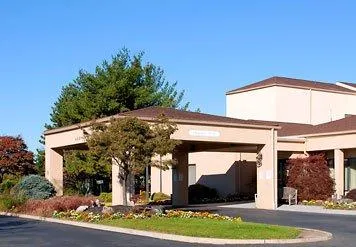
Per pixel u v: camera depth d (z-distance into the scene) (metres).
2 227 20.69
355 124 34.00
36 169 47.47
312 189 33.22
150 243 15.77
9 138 45.50
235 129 29.64
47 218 23.61
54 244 15.54
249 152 38.38
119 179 25.41
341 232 18.48
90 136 23.31
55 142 30.92
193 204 34.72
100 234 18.14
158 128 22.98
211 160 41.53
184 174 33.66
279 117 42.78
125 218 21.17
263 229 17.55
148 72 49.53
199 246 15.16
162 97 50.47
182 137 27.47
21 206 26.58
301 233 17.44
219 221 19.70
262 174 31.17
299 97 43.72
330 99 45.06
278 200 35.03
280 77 45.62
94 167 42.19
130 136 22.19
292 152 35.84
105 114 45.03
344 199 31.28
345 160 34.91
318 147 34.97
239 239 15.88
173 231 17.31
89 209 24.16
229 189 39.66
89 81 46.44
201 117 29.27
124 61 47.94
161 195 39.16
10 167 45.03
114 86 45.00
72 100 47.38
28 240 16.52
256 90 44.44
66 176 43.94
